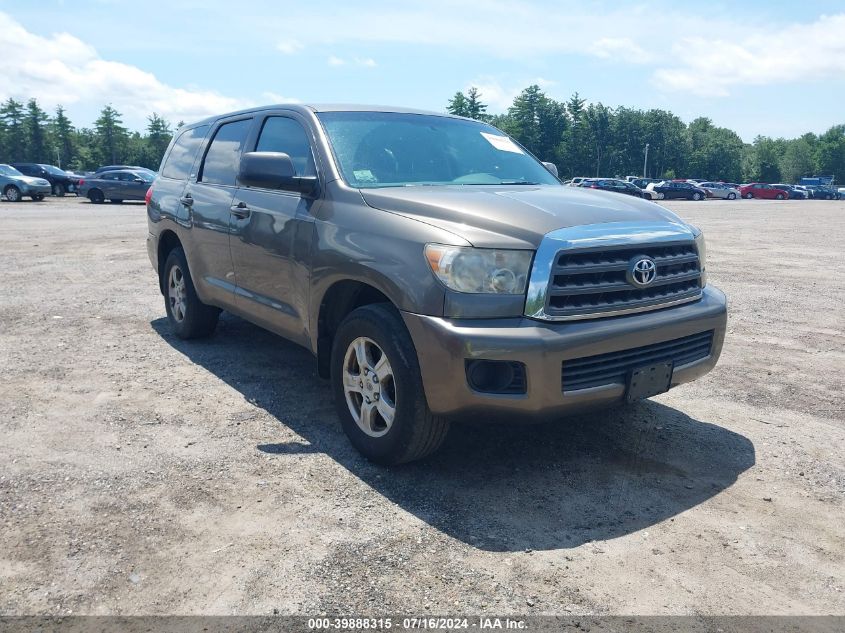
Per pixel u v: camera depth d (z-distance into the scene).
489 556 2.93
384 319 3.52
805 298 8.85
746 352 6.24
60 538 3.00
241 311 5.11
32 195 30.33
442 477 3.67
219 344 6.22
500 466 3.81
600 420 4.53
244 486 3.51
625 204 3.94
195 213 5.54
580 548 3.01
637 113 116.25
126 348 6.04
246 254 4.82
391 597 2.65
